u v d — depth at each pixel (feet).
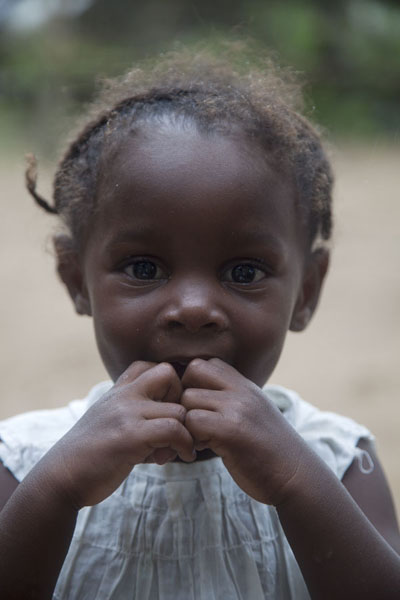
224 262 5.94
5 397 19.67
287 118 6.74
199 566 6.23
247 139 6.13
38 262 33.30
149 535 6.32
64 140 8.31
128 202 5.94
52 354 23.15
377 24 66.18
